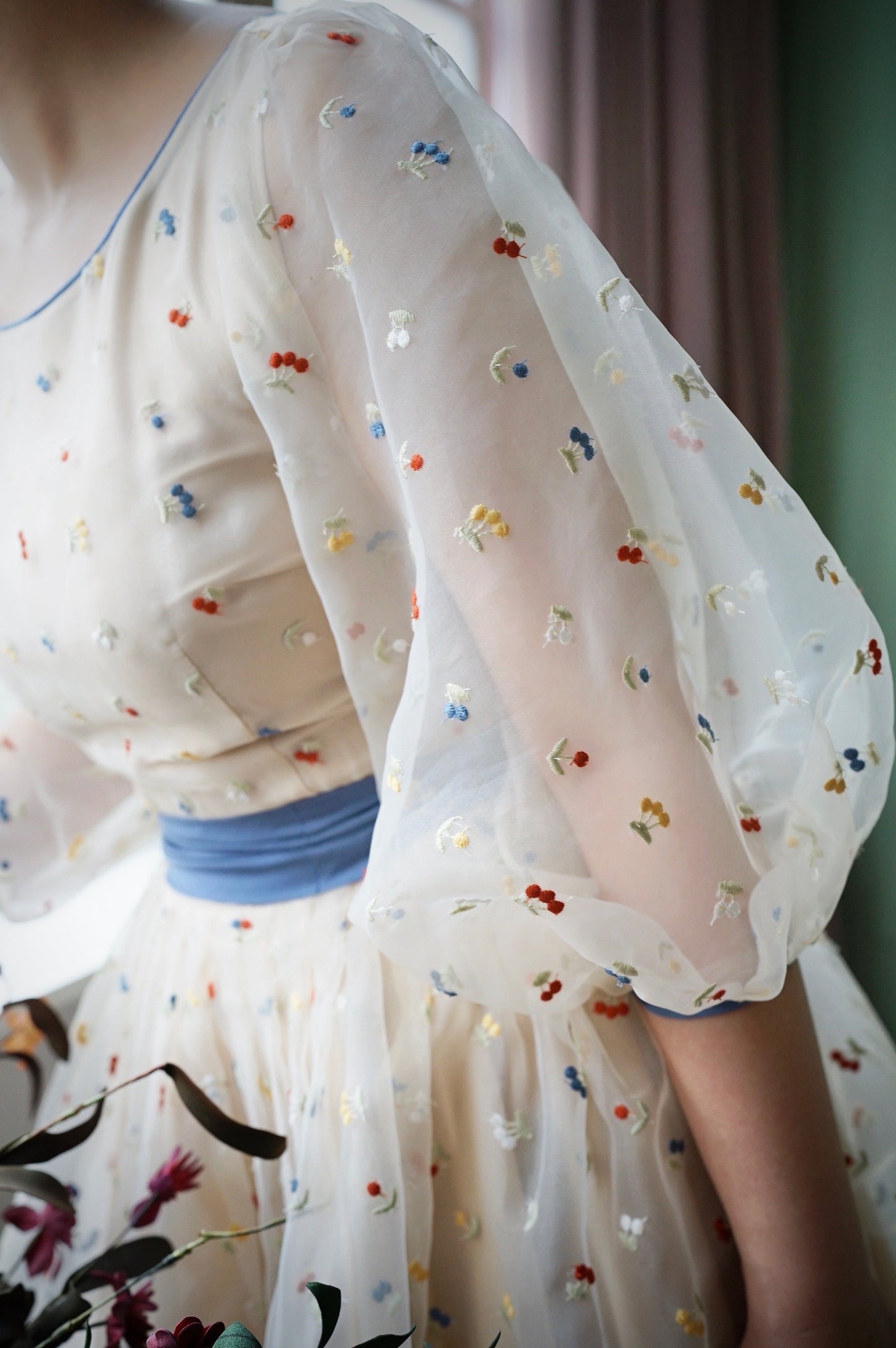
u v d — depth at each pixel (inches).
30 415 23.5
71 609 22.0
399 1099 21.3
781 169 73.0
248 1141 19.5
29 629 23.5
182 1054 24.2
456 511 17.4
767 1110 19.4
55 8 22.3
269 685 22.0
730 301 65.7
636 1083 22.0
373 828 23.9
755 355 70.1
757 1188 19.7
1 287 25.2
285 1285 20.5
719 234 64.3
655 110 59.7
